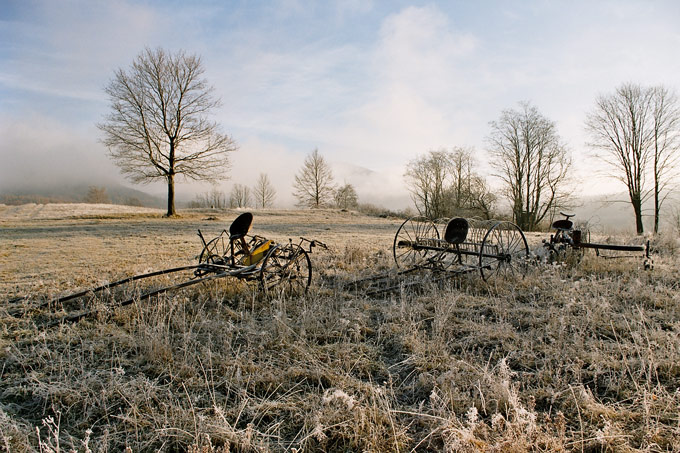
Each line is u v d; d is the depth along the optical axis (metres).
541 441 2.59
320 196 58.84
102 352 4.28
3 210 34.03
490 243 7.60
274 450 2.73
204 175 33.84
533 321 4.91
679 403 3.03
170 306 5.43
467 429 2.58
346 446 2.76
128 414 3.05
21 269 8.84
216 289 6.41
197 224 23.36
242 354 4.02
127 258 10.20
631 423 2.91
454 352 4.25
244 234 6.33
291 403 3.25
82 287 7.00
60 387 3.45
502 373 3.25
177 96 32.31
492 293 6.32
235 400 3.31
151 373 3.84
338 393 2.76
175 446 2.78
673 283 6.71
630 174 31.66
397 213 42.94
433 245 8.49
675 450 2.54
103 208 38.00
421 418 2.99
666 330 4.60
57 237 15.85
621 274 7.53
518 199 40.75
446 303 5.53
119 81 30.61
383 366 3.91
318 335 4.64
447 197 48.91
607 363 3.65
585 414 3.03
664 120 29.53
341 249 11.71
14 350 4.31
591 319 4.73
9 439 2.74
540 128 38.50
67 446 2.82
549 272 6.99
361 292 6.53
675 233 12.82
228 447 2.60
